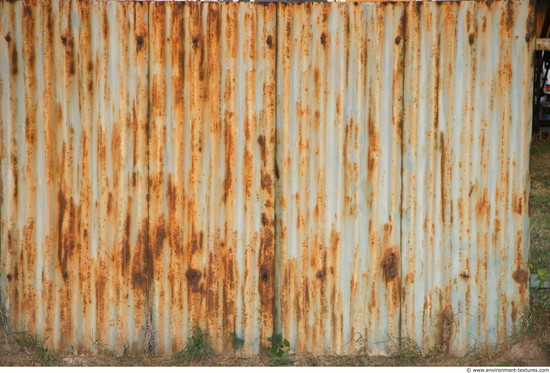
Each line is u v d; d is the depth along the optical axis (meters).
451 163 5.26
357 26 5.19
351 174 5.27
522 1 5.16
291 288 5.32
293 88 5.23
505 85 5.22
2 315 5.35
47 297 5.35
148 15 5.20
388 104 5.24
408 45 5.21
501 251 5.31
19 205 5.30
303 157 5.26
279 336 5.34
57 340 5.37
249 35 5.20
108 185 5.29
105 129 5.26
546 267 6.68
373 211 5.29
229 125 5.25
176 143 5.26
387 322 5.34
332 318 5.34
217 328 5.35
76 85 5.23
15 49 5.22
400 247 5.30
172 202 5.29
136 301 5.34
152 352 5.34
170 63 5.21
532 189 10.56
